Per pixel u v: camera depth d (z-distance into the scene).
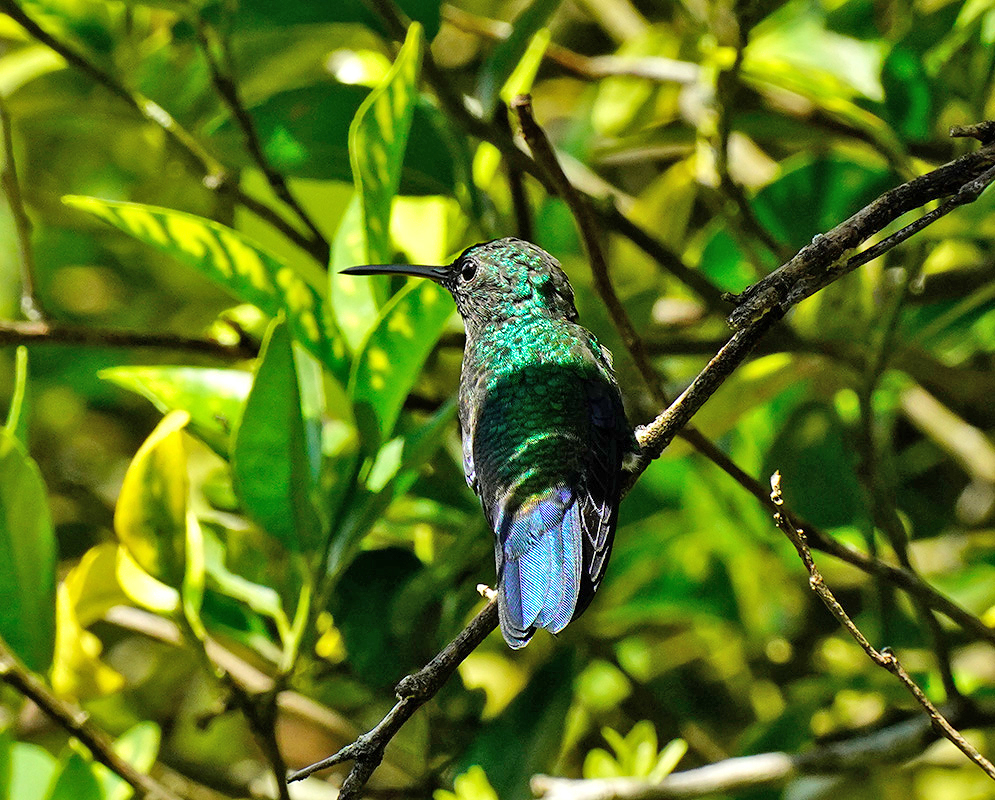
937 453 12.03
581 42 14.55
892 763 8.27
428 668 6.11
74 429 13.50
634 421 10.20
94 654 8.19
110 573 8.28
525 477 7.51
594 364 8.22
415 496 9.75
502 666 10.78
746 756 9.28
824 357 9.37
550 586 6.97
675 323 11.38
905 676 6.29
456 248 10.12
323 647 9.03
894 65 9.73
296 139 9.52
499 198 10.95
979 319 10.36
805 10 10.38
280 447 6.85
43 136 12.38
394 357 7.23
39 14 9.74
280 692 7.27
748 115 10.62
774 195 10.50
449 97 8.73
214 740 12.08
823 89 9.27
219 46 10.45
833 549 7.54
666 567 10.43
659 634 11.59
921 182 5.80
